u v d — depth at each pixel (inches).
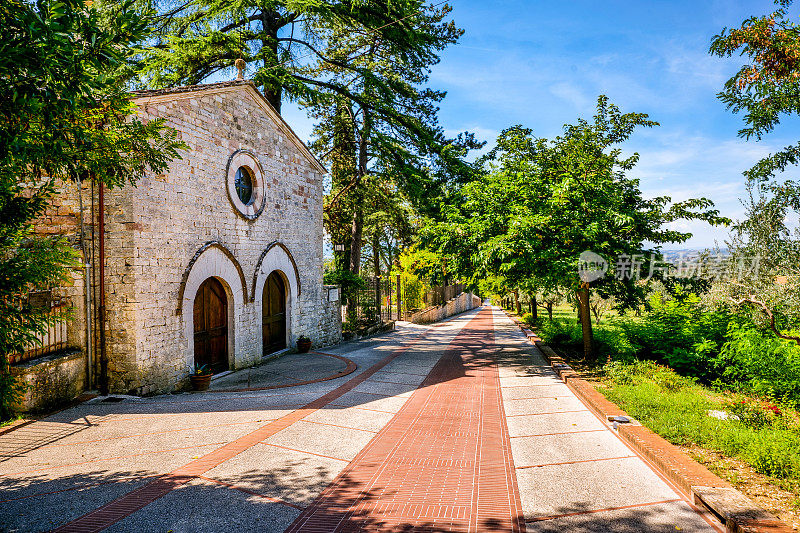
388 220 896.3
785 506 156.0
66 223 315.0
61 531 140.9
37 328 144.3
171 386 347.6
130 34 134.2
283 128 506.3
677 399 289.9
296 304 548.4
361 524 149.6
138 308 318.3
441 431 253.3
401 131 770.2
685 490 172.4
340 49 832.3
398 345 661.3
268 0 569.6
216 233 402.6
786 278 364.2
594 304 1038.4
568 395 337.4
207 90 383.9
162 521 147.9
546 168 492.4
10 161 130.5
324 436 238.5
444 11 792.9
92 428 247.1
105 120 168.1
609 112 490.9
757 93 234.4
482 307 2181.3
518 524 151.4
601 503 166.4
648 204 482.6
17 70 113.4
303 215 561.0
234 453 210.7
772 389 312.2
